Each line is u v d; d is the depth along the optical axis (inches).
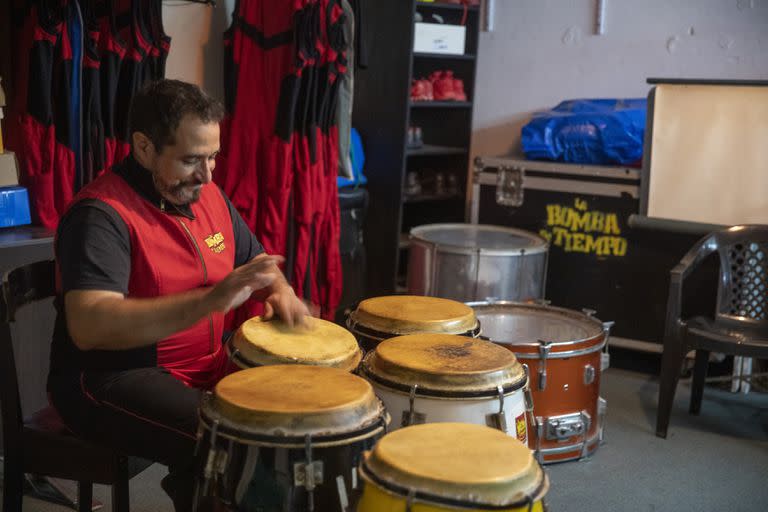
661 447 118.4
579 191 151.0
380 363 67.6
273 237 132.2
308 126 133.3
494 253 132.9
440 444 53.1
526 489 48.9
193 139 65.1
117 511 67.6
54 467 68.4
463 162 178.1
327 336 71.9
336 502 55.4
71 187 107.5
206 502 58.1
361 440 56.1
